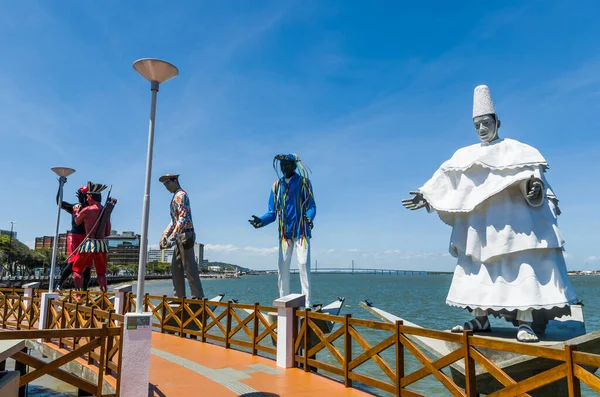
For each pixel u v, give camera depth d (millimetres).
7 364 12859
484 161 7832
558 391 6863
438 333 5656
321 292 64000
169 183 14078
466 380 5219
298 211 12086
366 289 76812
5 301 15734
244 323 10180
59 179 16562
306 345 8406
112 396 6297
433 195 8508
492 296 7559
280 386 7340
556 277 7312
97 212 17734
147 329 6480
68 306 10242
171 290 74125
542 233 7477
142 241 6840
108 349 7543
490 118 8211
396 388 6223
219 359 9461
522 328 7273
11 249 63156
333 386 7332
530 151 7707
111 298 14727
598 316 29906
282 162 12336
